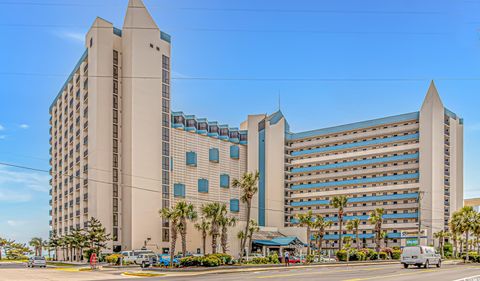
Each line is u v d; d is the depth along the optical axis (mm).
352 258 63406
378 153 106438
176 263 47781
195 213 64625
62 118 106875
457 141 113062
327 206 111625
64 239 88438
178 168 89125
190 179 91125
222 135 101312
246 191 58625
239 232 76875
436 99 102250
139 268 51312
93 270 51125
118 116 84500
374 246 103500
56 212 110375
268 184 105562
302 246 85938
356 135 110938
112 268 54531
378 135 108562
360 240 105750
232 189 99688
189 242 83125
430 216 97250
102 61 83938
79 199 89062
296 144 119000
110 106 83688
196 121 95250
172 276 36062
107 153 82000
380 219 78562
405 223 100812
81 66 90875
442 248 91875
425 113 101688
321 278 29484
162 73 87688
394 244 101312
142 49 85062
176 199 86812
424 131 101125
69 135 99188
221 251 79062
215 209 66812
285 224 112188
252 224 81688
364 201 106625
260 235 86438
